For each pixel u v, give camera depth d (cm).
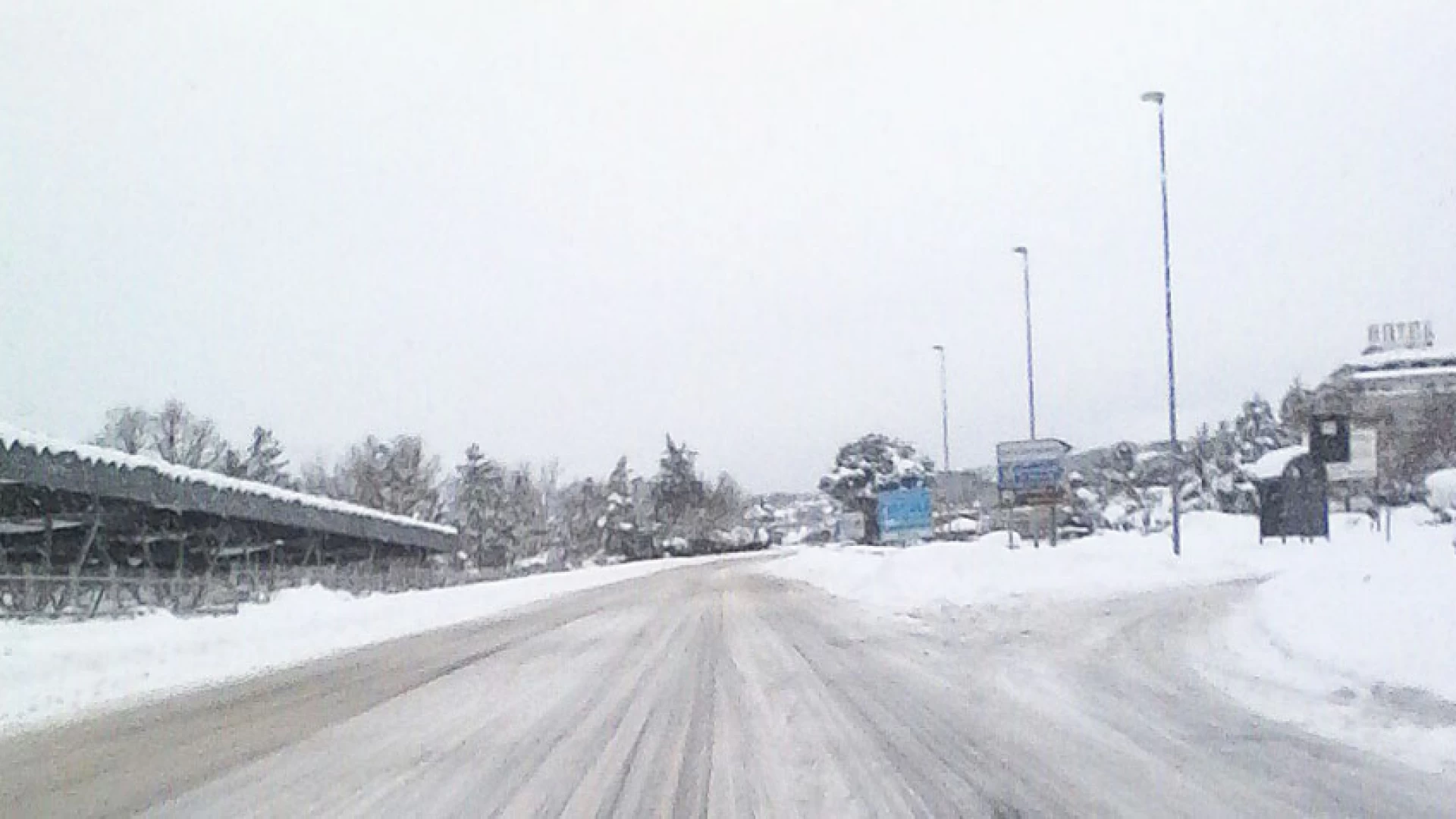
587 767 1045
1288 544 5062
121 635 2312
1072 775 964
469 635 2773
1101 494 10025
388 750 1158
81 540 4016
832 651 2011
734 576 5862
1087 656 1828
